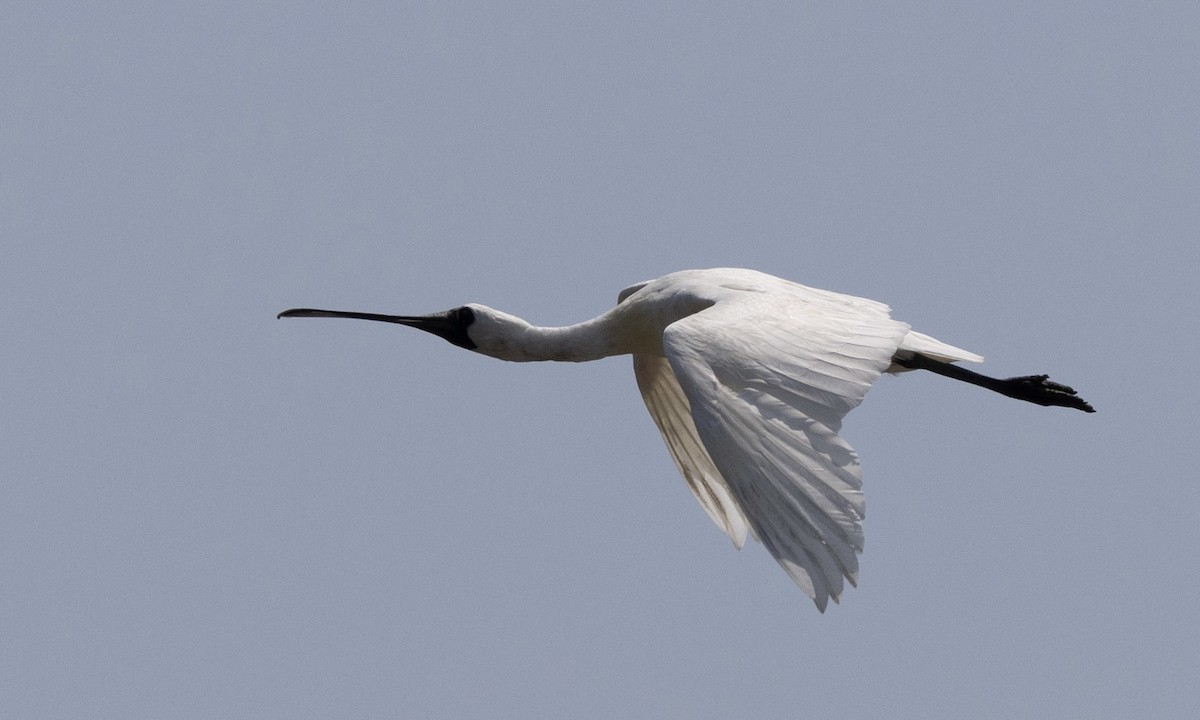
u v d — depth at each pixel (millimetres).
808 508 14391
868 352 15039
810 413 14672
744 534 18094
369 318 19031
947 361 17109
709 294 16734
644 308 17609
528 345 18578
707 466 18375
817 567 14258
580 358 18391
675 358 14984
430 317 18922
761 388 14781
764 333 15156
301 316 19062
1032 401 17031
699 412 14773
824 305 16031
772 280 16922
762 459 14594
